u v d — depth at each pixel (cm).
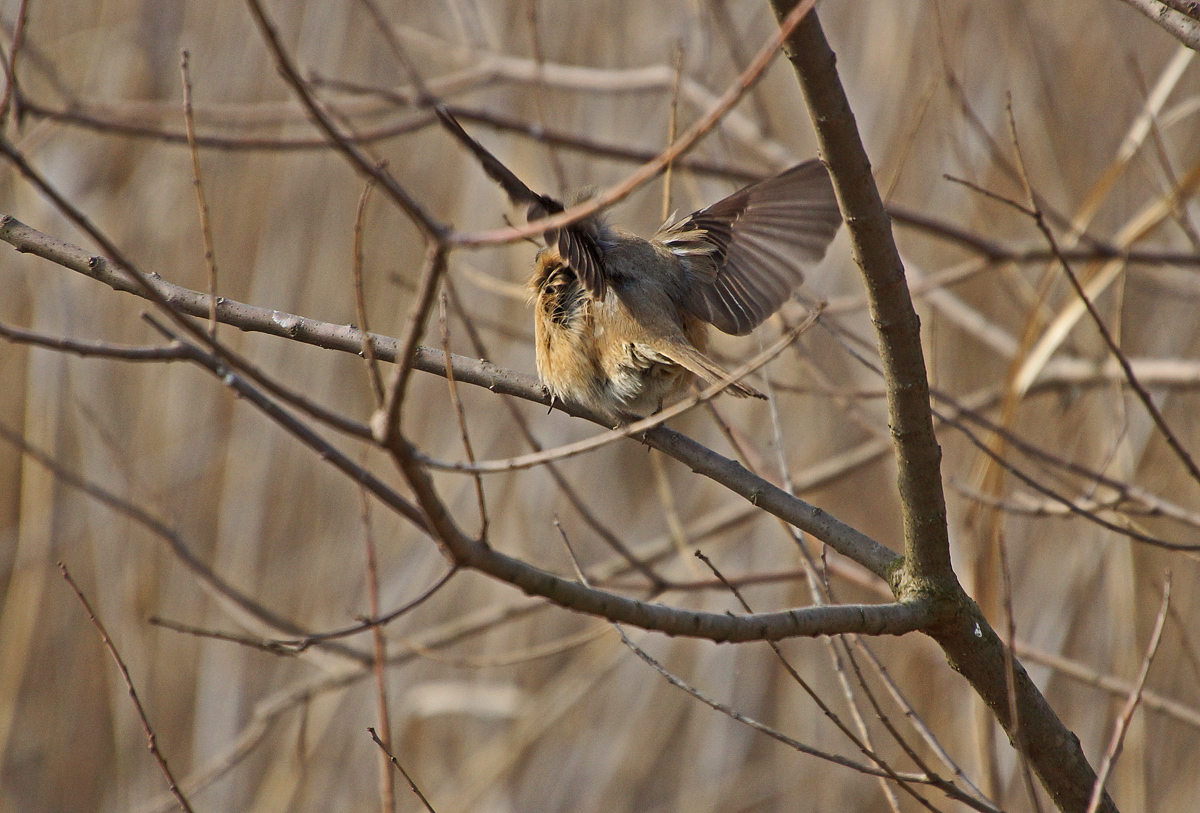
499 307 1282
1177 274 1091
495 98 1362
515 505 1270
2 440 1350
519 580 388
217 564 1269
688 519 1304
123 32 1386
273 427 1304
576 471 1313
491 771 1255
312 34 1366
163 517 916
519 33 1364
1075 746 507
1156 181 841
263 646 529
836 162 440
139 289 573
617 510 1319
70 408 1291
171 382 1326
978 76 1237
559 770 1284
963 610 491
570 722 1309
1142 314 1259
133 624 1252
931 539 487
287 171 1336
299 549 1283
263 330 575
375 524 1297
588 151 925
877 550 520
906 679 1186
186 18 1403
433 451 1273
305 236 1326
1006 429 761
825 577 536
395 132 922
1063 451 1074
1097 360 973
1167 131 1219
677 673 1320
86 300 1309
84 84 1366
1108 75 1266
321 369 1303
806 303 884
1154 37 1283
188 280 1320
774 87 1293
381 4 1381
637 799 1309
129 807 1223
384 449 354
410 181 1336
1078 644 1073
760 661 1323
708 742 1294
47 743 1289
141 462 1285
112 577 1262
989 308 1258
